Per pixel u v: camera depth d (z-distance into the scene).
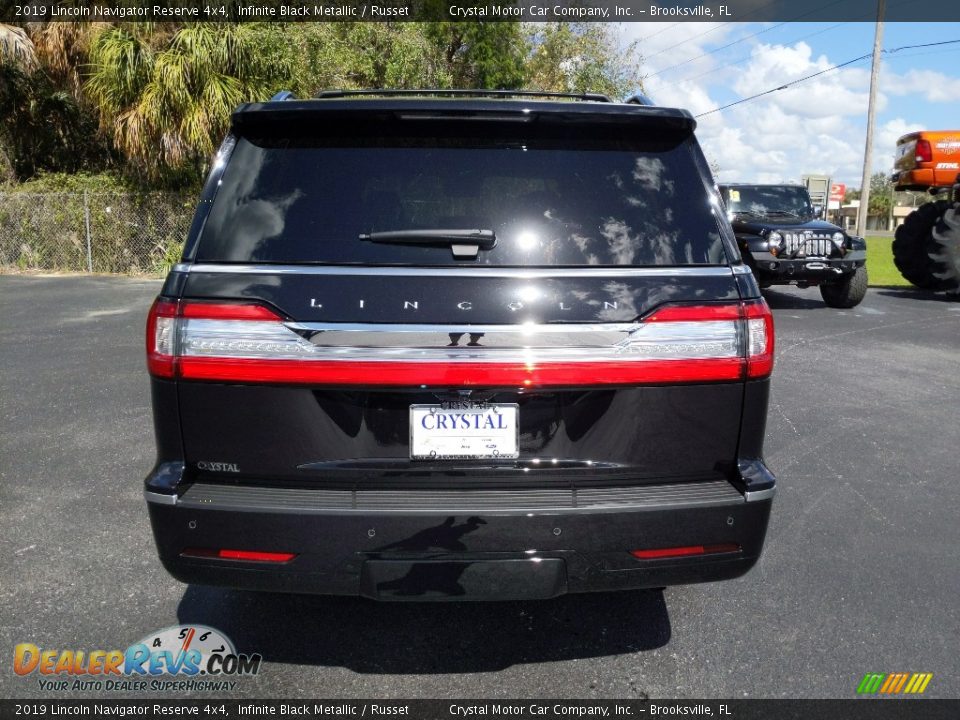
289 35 14.26
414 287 2.13
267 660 2.55
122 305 10.71
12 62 15.80
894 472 4.36
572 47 23.22
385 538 2.12
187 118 13.09
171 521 2.15
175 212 14.89
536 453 2.18
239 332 2.12
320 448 2.16
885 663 2.55
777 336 8.67
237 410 2.15
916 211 12.59
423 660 2.56
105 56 13.22
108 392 5.95
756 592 3.02
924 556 3.33
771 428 5.18
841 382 6.46
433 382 2.11
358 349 2.10
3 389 6.03
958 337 8.63
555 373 2.12
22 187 16.05
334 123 2.36
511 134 2.36
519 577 2.16
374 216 2.22
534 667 2.52
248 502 2.12
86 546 3.34
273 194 2.27
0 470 4.26
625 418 2.18
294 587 2.19
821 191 18.42
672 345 2.16
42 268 15.49
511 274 2.15
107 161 18.20
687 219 2.29
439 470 2.18
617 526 2.14
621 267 2.19
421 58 17.45
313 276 2.13
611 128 2.40
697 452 2.22
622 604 2.93
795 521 3.69
